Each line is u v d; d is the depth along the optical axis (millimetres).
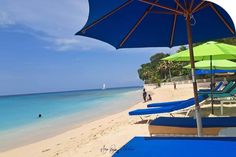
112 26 3996
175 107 8484
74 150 7711
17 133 16297
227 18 4160
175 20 4402
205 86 31391
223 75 31219
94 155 6438
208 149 2738
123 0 3426
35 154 9273
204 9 4133
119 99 47250
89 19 3537
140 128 8500
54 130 16047
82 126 15664
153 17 4246
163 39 4762
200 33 4691
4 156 9984
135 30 4383
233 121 4863
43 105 43062
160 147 2869
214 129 4605
